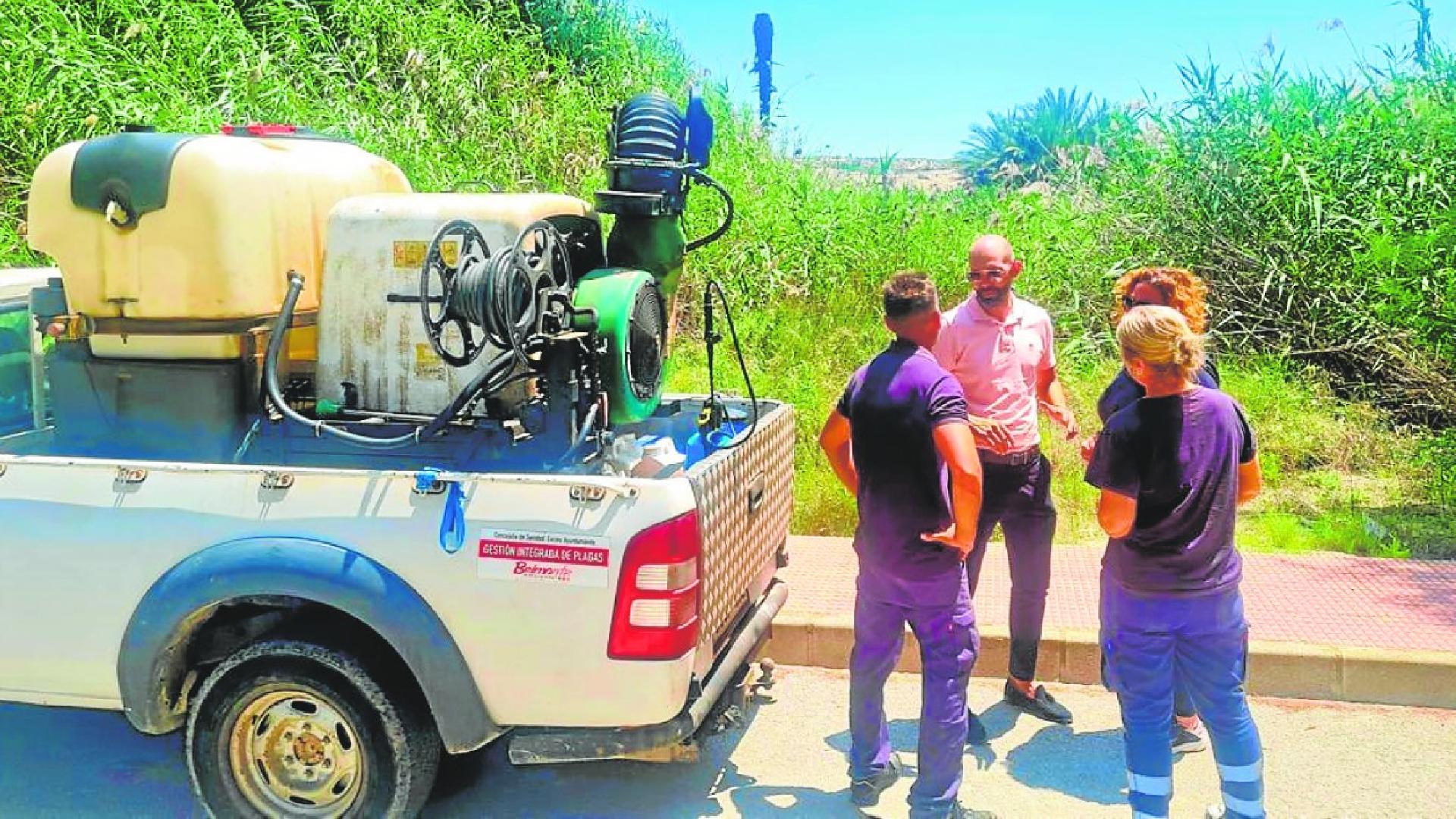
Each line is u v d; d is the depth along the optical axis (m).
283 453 4.58
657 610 3.84
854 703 4.50
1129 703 4.02
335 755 4.16
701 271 10.89
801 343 10.05
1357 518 7.71
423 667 3.92
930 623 4.25
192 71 10.48
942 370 4.25
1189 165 10.88
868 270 11.12
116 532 4.14
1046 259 11.26
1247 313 10.38
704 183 5.07
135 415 4.64
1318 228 10.00
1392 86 11.13
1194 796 4.71
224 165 4.46
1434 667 5.42
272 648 4.05
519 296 4.18
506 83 13.23
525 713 3.96
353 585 3.91
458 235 4.43
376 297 4.54
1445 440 8.64
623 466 4.18
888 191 12.08
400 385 4.56
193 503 4.11
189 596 4.02
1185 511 3.87
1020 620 5.32
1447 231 8.83
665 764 5.00
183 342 4.57
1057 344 10.67
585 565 3.84
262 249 4.56
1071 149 12.43
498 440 4.37
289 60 11.66
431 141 11.46
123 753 5.10
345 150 5.16
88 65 9.53
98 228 4.52
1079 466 8.36
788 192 11.80
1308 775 4.84
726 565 4.33
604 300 4.43
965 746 4.87
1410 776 4.84
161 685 4.16
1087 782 4.84
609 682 3.87
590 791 4.77
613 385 4.46
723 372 9.55
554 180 12.36
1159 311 3.94
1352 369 10.28
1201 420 3.88
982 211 12.55
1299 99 10.98
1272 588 6.46
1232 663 3.96
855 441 4.35
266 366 4.41
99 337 4.62
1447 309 8.62
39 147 9.09
